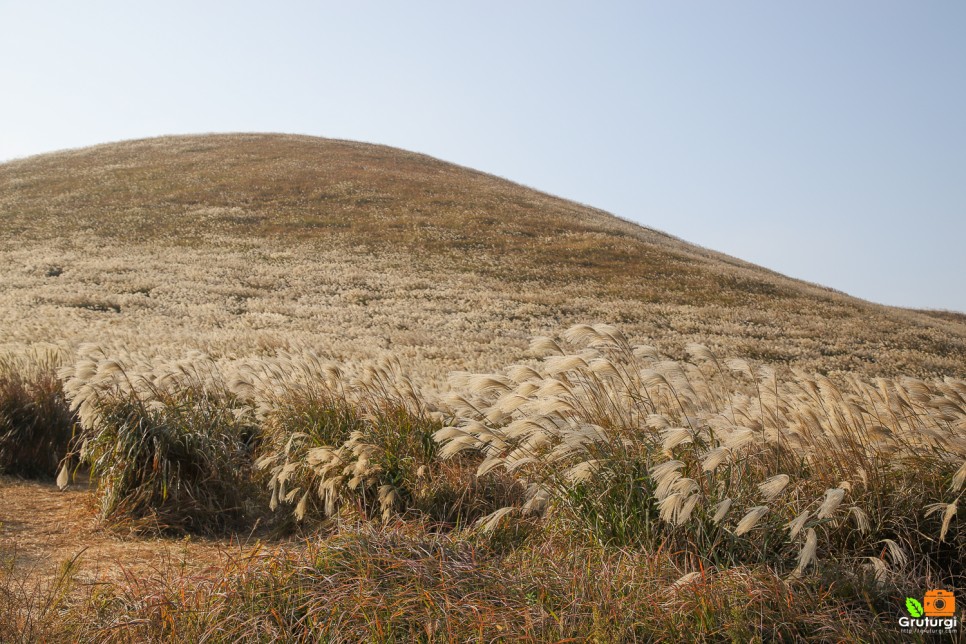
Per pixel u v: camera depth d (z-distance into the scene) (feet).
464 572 13.03
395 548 13.83
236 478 22.90
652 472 14.15
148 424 22.24
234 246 131.54
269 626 11.46
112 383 24.12
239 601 12.23
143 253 124.16
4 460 25.94
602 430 15.34
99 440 22.27
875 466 15.29
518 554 14.82
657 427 16.60
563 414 16.87
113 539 19.27
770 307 111.45
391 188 177.47
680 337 86.07
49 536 19.13
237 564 13.46
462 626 11.29
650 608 11.43
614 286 117.29
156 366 29.76
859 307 119.55
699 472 15.21
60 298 87.45
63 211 151.43
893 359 84.02
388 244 135.95
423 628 11.44
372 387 24.71
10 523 20.04
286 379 26.66
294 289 104.37
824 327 99.35
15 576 15.26
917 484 14.90
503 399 17.08
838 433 15.99
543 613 11.35
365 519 17.78
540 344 18.65
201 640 11.25
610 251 138.00
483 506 19.49
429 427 22.85
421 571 12.86
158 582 13.47
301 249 130.52
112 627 11.64
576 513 15.81
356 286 108.47
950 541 13.97
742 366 19.08
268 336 62.34
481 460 22.89
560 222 159.43
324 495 20.17
